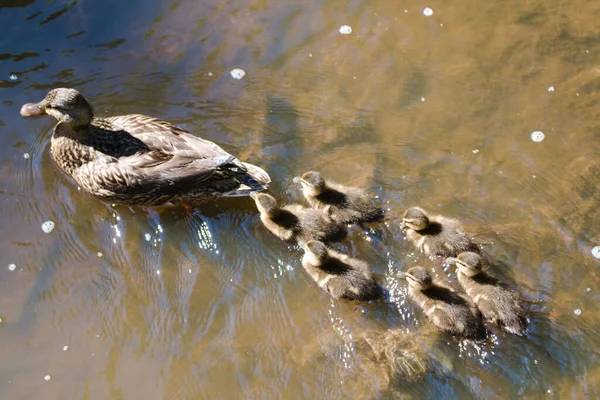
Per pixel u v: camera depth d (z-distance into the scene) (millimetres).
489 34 4203
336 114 4047
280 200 3906
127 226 3877
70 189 3930
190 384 3660
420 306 3729
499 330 3684
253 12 4266
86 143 3859
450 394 3613
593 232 3824
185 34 4207
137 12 4246
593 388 3615
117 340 3719
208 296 3771
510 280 3750
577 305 3715
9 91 4078
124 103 4066
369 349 3680
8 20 4207
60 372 3682
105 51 4168
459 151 3973
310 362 3674
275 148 3980
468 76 4117
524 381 3625
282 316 3740
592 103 4051
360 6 4277
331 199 3867
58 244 3848
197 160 3809
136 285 3791
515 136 4000
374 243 3830
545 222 3844
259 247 3838
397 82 4113
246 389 3648
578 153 3967
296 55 4172
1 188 3924
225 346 3705
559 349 3658
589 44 4172
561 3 4266
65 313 3754
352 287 3729
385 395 3617
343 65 4148
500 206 3875
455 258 3775
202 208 3902
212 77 4125
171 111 4055
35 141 4004
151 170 3811
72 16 4223
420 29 4223
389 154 3969
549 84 4094
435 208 3875
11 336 3723
